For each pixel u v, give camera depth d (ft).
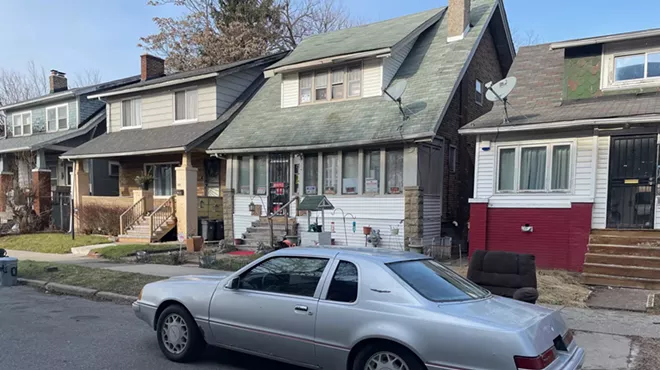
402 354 12.37
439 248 41.34
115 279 32.07
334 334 13.43
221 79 60.39
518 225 37.55
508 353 11.10
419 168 42.34
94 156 62.28
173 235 56.24
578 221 34.86
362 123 45.29
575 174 35.45
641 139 33.60
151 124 65.51
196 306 16.49
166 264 39.75
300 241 42.83
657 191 32.83
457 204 51.67
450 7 51.90
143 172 67.87
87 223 63.67
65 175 78.33
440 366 11.78
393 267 13.88
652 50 35.78
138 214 57.36
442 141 47.34
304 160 48.96
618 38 36.09
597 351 17.69
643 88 35.86
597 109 34.99
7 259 33.58
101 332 20.88
